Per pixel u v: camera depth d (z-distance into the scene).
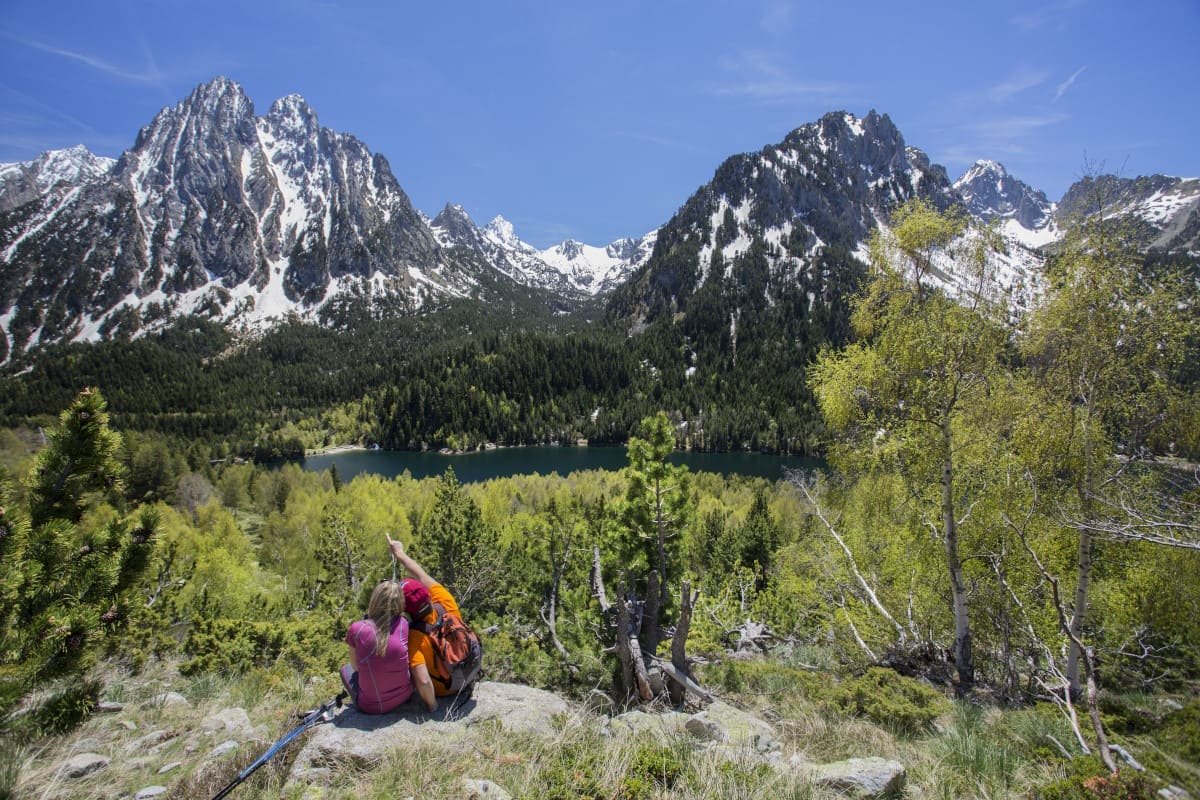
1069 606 13.55
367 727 4.62
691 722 5.76
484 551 23.78
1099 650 12.77
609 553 15.62
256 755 4.41
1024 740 6.37
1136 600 12.97
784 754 5.49
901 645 12.81
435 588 5.18
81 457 5.18
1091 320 11.08
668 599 13.38
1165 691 11.82
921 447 13.10
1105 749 4.75
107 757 4.80
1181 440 10.75
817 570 16.12
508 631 14.05
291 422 187.25
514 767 4.20
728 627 14.30
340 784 3.94
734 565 26.17
